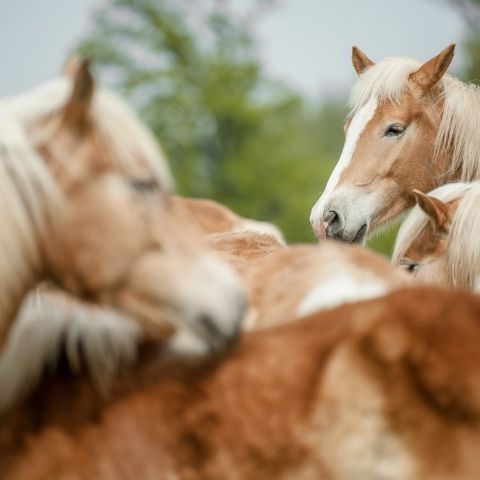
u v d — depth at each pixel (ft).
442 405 15.76
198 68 204.85
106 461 16.79
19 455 17.16
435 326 16.34
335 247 23.18
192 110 198.70
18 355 17.89
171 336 17.98
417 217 31.09
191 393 16.88
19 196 17.28
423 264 30.09
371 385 16.05
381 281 21.44
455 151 39.45
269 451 16.12
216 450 16.33
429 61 39.65
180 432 16.60
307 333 17.19
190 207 41.14
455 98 39.68
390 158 39.68
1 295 17.53
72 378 17.87
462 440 15.62
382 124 39.78
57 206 17.35
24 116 17.83
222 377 16.90
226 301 17.62
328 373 16.29
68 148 17.58
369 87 40.47
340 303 19.26
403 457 15.75
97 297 17.90
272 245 28.12
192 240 18.22
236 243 28.04
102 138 17.67
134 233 17.57
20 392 17.88
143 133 18.04
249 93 206.59
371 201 39.45
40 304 18.78
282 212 191.83
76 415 17.28
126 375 17.62
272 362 16.83
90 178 17.52
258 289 22.53
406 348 16.14
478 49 172.24
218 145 200.64
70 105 17.49
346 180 39.70
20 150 17.30
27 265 17.60
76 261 17.61
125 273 17.63
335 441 15.94
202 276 17.78
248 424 16.33
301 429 16.08
